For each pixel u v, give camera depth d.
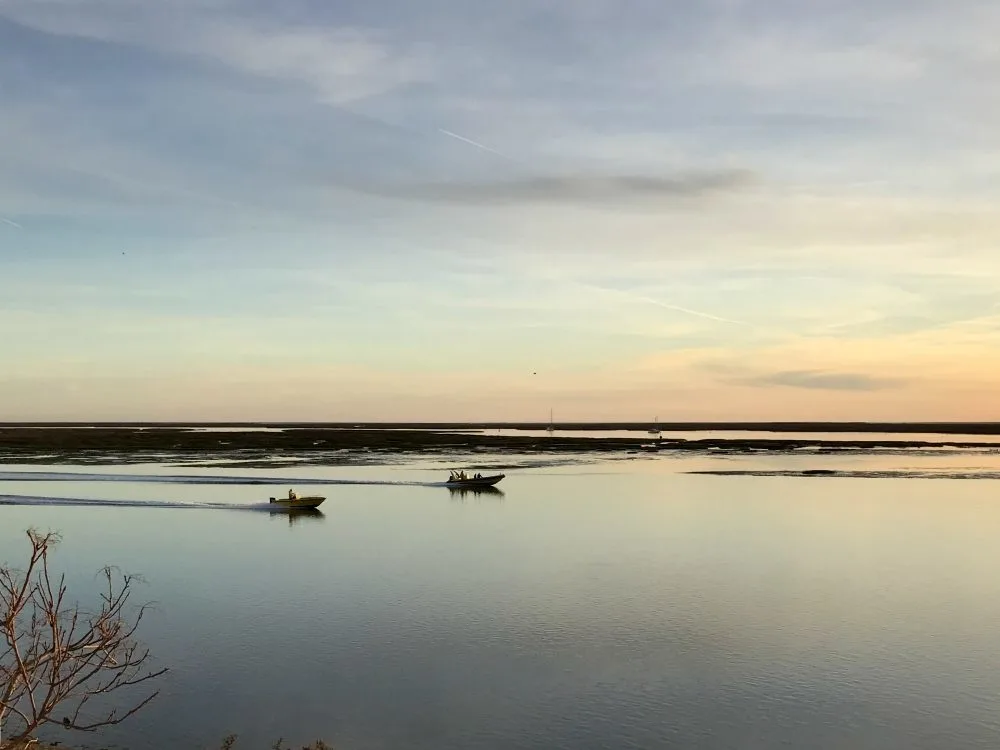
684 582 36.19
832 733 20.62
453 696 22.84
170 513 60.38
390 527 53.28
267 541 47.88
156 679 23.98
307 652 26.45
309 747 19.39
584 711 21.88
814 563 40.66
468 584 35.84
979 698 22.77
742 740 20.16
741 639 27.70
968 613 31.05
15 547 45.88
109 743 19.69
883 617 30.48
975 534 49.78
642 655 26.17
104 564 40.88
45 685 22.50
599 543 46.66
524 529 52.03
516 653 26.33
